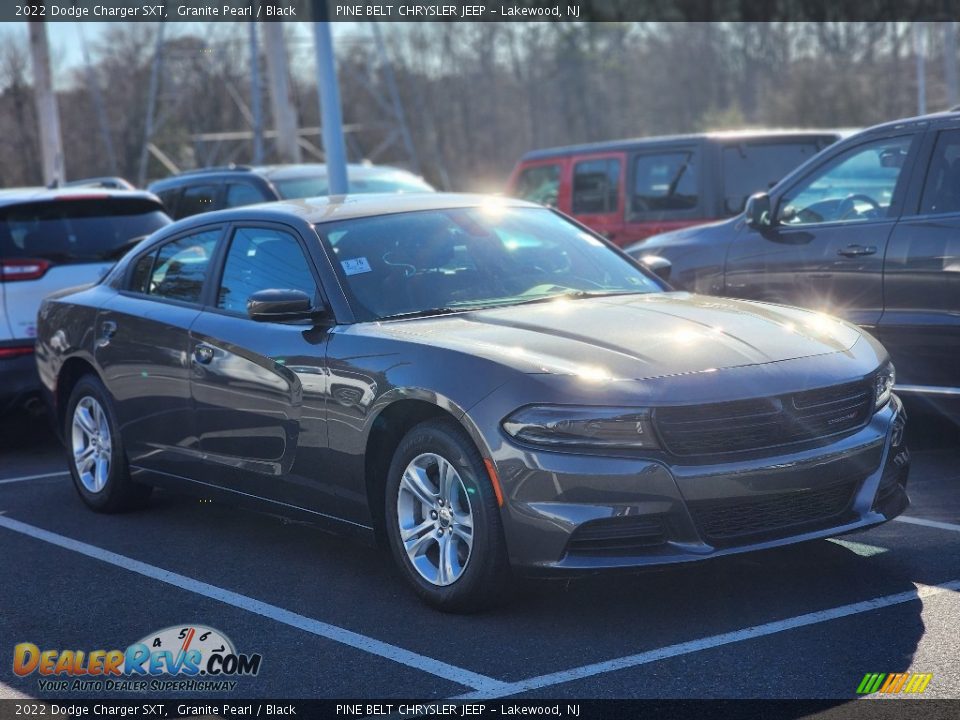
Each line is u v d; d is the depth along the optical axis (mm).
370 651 4312
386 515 4820
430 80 58250
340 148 12695
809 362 4508
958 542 5215
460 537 4559
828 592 4629
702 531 4234
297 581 5211
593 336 4629
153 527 6340
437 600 4602
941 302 6586
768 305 5289
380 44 31000
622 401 4191
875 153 7074
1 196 9023
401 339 4766
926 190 6746
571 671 4008
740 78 62000
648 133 62188
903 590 4613
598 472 4164
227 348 5559
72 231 8906
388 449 4906
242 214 6004
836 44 57406
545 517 4211
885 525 5535
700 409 4215
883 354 4879
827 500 4477
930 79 49469
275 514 5469
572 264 5719
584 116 60812
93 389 6621
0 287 8492
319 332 5137
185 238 6305
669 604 4586
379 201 5930
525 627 4434
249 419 5457
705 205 11602
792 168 11875
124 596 5156
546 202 13281
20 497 7297
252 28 26297
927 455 6977
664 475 4160
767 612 4445
